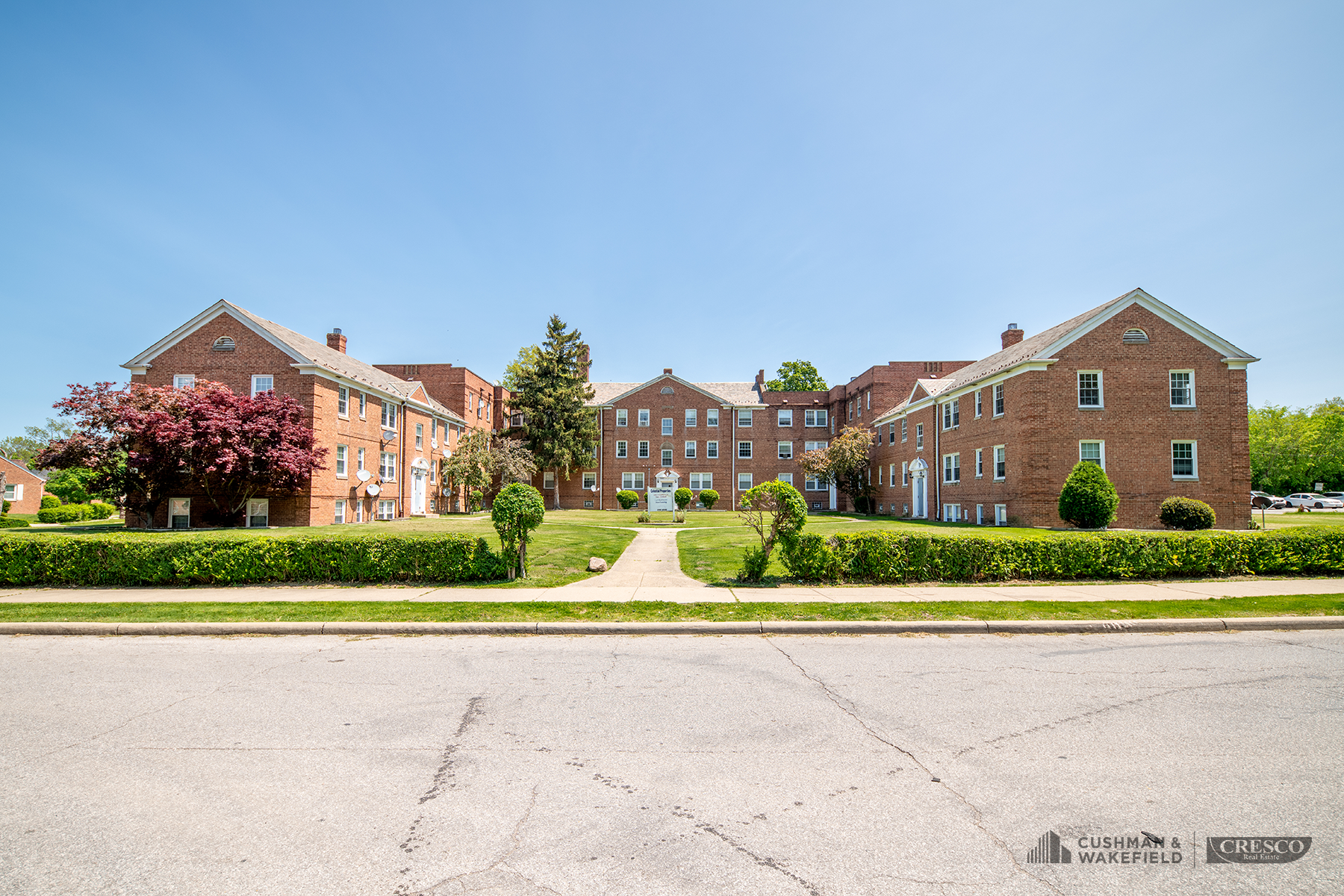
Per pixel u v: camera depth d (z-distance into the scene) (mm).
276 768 4758
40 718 5812
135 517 28750
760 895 3270
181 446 24984
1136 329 27031
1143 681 6797
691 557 16906
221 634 9406
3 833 3869
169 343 29719
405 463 38156
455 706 6121
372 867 3516
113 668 7578
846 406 50688
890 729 5438
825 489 51562
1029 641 8750
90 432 25859
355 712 5977
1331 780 4465
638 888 3334
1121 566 12938
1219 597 11023
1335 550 13211
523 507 13164
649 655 8070
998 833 3830
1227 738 5199
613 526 29516
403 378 47219
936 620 9516
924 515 36906
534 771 4676
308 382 29234
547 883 3379
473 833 3855
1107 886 3318
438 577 12938
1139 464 26703
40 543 12688
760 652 8211
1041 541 12984
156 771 4699
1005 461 28578
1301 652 8047
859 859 3566
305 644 8820
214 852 3662
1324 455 61875
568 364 51281
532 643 8805
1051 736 5266
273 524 28609
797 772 4637
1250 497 26703
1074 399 26812
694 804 4188
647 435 51781
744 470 51938
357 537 13211
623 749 5066
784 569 14391
